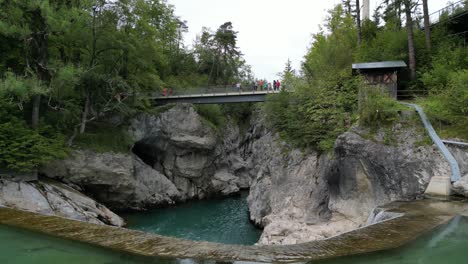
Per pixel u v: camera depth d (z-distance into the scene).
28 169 20.11
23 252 7.81
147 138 33.34
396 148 15.09
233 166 43.75
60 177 24.12
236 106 51.22
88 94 26.75
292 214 19.62
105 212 23.03
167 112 34.53
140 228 23.64
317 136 20.95
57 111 25.36
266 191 24.31
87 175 25.20
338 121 20.05
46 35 22.59
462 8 25.56
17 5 21.02
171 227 24.16
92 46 26.88
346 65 25.42
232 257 7.27
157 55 31.73
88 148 25.89
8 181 19.41
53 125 24.88
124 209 28.39
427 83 21.09
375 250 7.77
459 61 21.48
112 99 28.97
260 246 8.05
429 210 11.29
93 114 28.59
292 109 23.61
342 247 7.95
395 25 30.50
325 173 19.73
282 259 7.21
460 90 15.96
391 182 14.66
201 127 36.41
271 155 24.95
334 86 22.06
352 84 20.83
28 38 21.84
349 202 16.09
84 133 27.12
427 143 14.81
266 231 17.69
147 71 35.12
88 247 7.96
